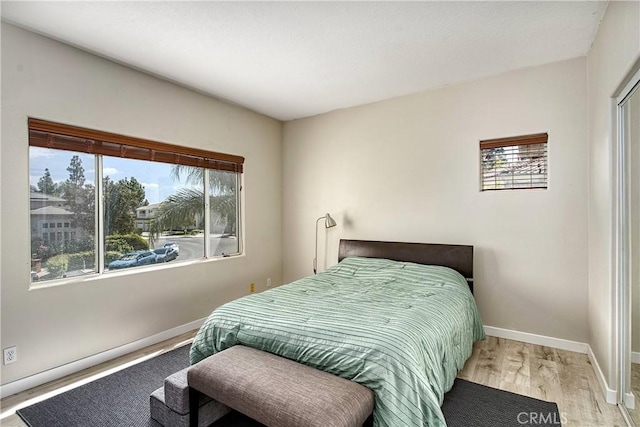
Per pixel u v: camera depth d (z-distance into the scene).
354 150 4.02
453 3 2.04
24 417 1.99
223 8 2.07
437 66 2.93
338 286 2.84
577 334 2.81
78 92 2.57
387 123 3.77
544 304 2.95
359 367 1.59
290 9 2.09
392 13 2.14
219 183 3.86
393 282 2.95
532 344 2.98
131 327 2.91
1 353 2.20
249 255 4.15
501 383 2.30
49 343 2.41
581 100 2.77
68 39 2.43
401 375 1.53
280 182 4.64
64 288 2.50
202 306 3.55
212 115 3.66
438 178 3.45
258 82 3.26
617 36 1.90
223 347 2.07
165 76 3.10
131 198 3.01
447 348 2.03
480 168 3.27
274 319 2.01
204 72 3.02
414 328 1.83
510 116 3.07
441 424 1.51
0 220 2.20
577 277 2.81
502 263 3.13
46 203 2.47
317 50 2.62
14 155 2.26
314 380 1.56
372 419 1.54
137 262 3.06
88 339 2.63
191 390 1.78
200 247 3.65
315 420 1.32
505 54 2.72
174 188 3.38
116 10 2.08
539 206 2.96
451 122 3.37
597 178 2.43
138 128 2.97
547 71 2.90
